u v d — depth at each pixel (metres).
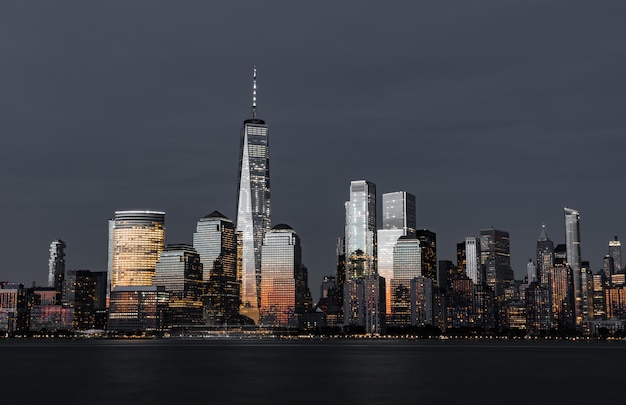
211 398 176.75
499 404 166.38
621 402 170.12
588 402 169.88
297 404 165.12
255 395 183.62
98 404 164.88
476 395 184.25
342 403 167.00
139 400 172.75
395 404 165.88
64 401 171.38
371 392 191.88
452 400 173.38
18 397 180.38
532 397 180.12
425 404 165.75
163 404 164.75
